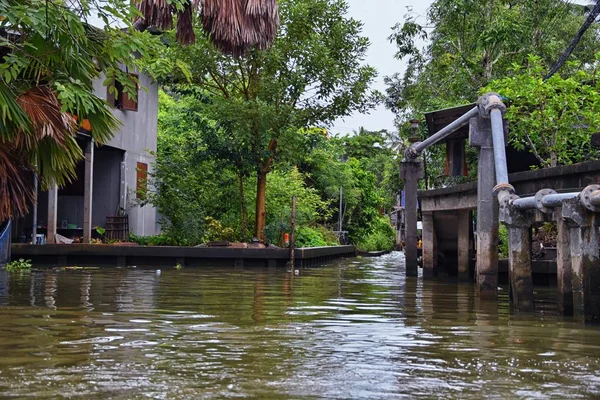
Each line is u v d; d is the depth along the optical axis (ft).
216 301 28.43
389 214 188.44
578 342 18.03
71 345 16.35
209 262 59.62
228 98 68.80
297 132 70.59
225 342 17.26
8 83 28.40
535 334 19.51
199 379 12.79
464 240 46.32
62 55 29.07
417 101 79.30
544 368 14.34
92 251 57.11
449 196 46.62
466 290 36.88
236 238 71.15
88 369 13.52
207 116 70.03
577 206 21.11
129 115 70.28
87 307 24.91
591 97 43.39
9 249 53.26
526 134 45.91
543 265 39.81
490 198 32.63
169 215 66.18
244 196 73.92
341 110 70.38
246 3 37.86
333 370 13.85
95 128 30.60
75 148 30.91
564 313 23.88
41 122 28.25
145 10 37.19
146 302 27.32
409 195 49.83
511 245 26.76
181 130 98.43
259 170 69.62
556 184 30.22
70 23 27.09
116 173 69.05
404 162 49.90
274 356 15.34
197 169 69.10
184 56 66.23
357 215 128.88
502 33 65.36
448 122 51.85
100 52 30.76
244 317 22.85
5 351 15.46
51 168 30.35
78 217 68.18
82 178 68.18
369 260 87.20
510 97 44.29
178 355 15.26
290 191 81.25
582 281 21.27
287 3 67.82
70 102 27.50
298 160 70.95
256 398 11.39
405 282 43.57
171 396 11.43
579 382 12.96
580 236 21.29
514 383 12.83
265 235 72.59
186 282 39.52
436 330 20.31
